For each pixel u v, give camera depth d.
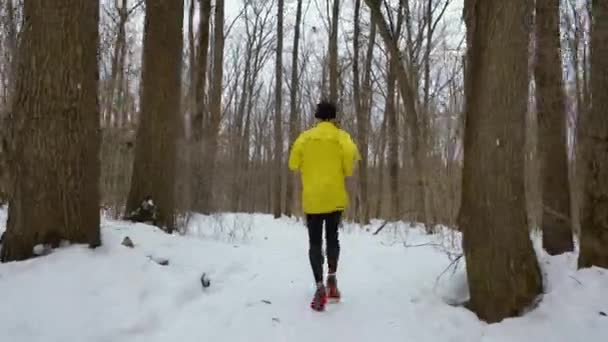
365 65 17.84
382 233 10.84
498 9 4.03
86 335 3.35
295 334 3.69
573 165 9.21
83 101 4.37
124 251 4.49
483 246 4.11
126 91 15.80
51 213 4.24
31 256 4.17
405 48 14.35
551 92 6.34
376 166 25.06
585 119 4.61
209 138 12.84
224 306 4.07
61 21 4.25
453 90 12.81
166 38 7.05
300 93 25.25
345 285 5.02
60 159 4.26
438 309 4.27
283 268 5.51
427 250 6.91
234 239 7.82
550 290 4.18
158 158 6.92
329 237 4.46
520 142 4.09
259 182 34.16
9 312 3.40
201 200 10.58
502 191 4.06
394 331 3.83
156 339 3.46
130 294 3.88
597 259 4.40
